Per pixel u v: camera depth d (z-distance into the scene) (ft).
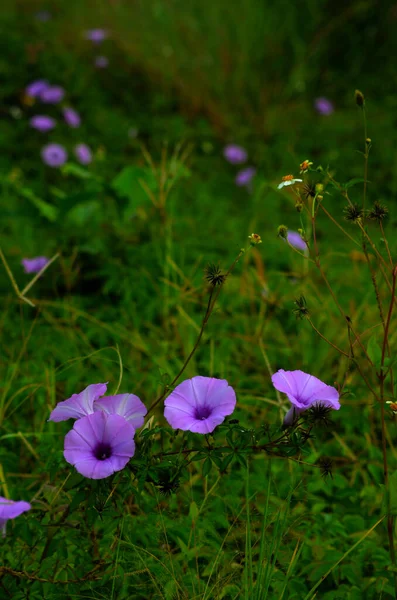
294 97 12.99
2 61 12.61
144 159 10.71
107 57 13.35
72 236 7.70
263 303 7.06
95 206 8.11
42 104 11.93
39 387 6.39
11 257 7.73
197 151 11.53
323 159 10.73
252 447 5.30
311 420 5.28
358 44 14.05
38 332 6.98
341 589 5.56
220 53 12.87
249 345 6.89
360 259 7.36
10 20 14.07
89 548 5.57
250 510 5.74
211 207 9.32
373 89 13.26
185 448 5.43
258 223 8.96
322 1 13.92
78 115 11.98
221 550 5.55
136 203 7.97
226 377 6.59
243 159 10.71
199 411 5.25
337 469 6.19
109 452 5.14
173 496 5.82
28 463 6.15
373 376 6.61
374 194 9.93
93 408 5.24
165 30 13.38
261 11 13.35
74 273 7.32
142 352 6.86
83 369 6.58
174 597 5.40
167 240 7.43
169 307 7.21
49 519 5.56
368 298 7.18
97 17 13.98
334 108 12.95
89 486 5.25
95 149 11.10
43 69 12.57
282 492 5.84
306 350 6.79
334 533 5.75
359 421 6.35
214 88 12.62
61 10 14.58
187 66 12.77
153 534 5.54
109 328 6.89
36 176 10.55
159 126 11.66
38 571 5.39
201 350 6.79
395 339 6.70
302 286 7.20
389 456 6.23
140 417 5.23
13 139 11.12
